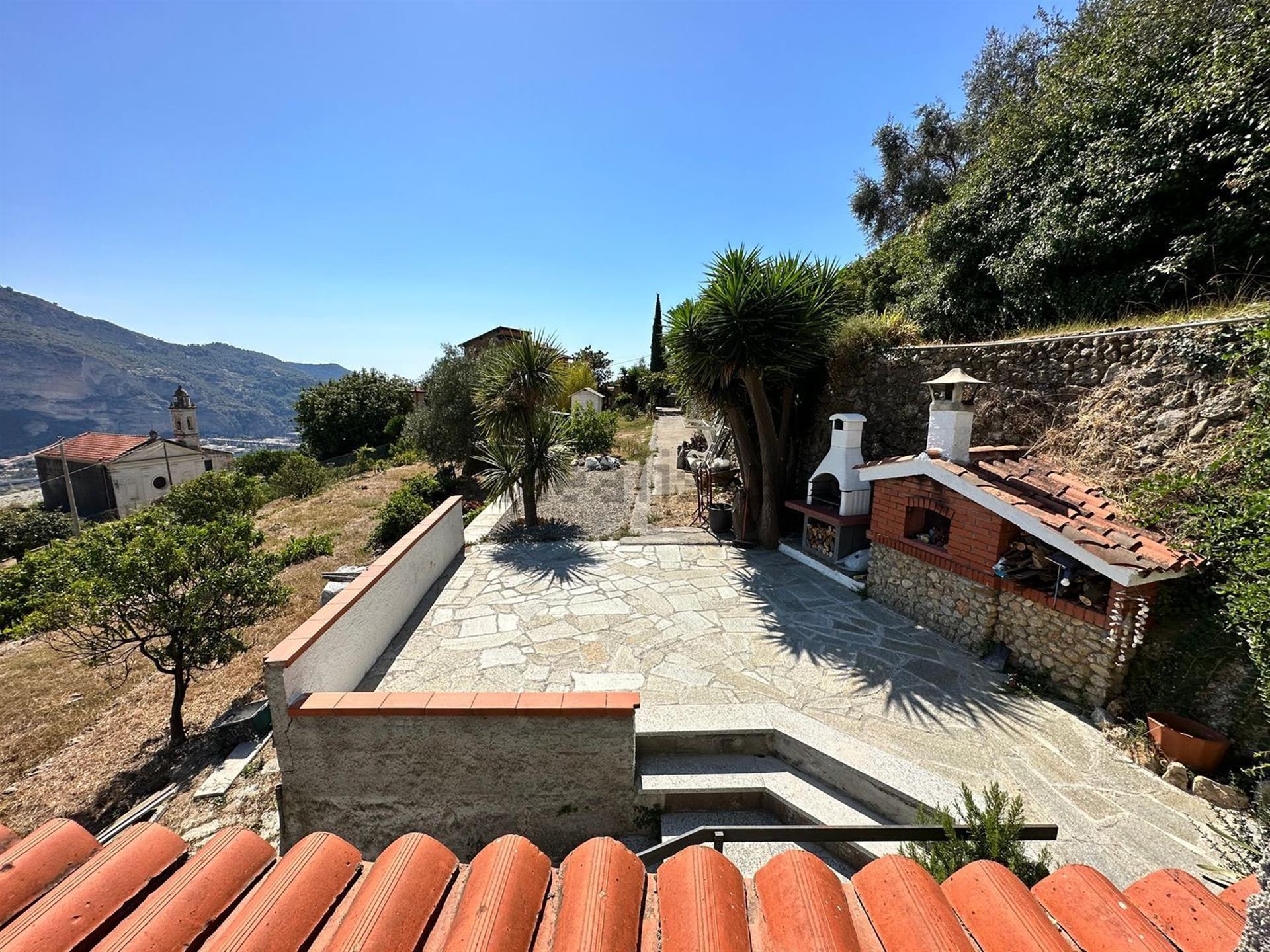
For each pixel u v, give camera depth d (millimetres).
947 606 5707
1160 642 4227
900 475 5965
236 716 5824
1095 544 4191
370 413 34281
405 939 1398
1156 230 6430
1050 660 4738
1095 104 6941
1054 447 6055
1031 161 7984
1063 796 3578
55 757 6004
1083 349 5938
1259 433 3758
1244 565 3502
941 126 16938
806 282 7859
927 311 10258
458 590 7199
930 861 2592
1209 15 6008
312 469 21922
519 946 1386
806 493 9852
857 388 9109
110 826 4824
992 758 3936
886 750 4047
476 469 17812
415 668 5219
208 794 4750
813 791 3811
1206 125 5715
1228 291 5672
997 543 5043
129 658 8188
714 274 8102
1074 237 7059
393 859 1658
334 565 11000
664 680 4992
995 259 8594
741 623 6156
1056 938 1356
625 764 3803
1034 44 13961
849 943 1355
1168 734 3738
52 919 1378
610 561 8336
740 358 7766
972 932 1449
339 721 3779
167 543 5914
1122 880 2971
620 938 1394
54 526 20531
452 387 17672
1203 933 1423
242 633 8148
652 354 34625
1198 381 4812
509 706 3666
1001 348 6922
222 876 1602
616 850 1761
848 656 5383
